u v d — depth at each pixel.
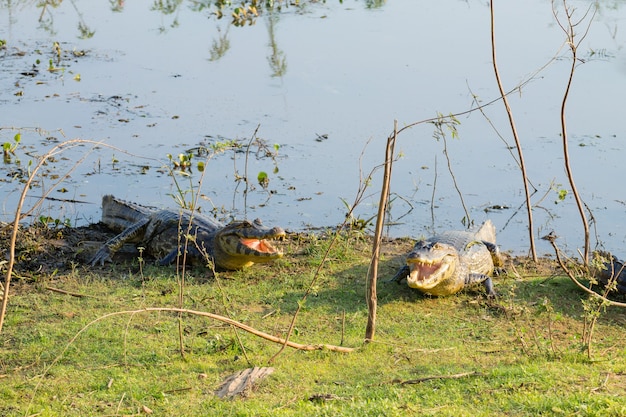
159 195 19.97
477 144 22.95
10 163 21.22
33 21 35.84
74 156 21.77
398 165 21.78
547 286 15.50
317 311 14.03
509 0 37.94
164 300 14.30
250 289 15.01
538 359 11.45
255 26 34.75
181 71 28.70
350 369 11.34
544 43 30.50
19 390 10.77
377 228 11.98
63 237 17.67
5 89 26.02
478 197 20.17
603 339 12.90
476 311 14.30
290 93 26.41
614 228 18.55
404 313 14.10
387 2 39.00
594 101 25.38
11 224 17.34
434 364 11.52
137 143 22.42
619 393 9.61
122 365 11.58
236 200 19.83
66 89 26.41
